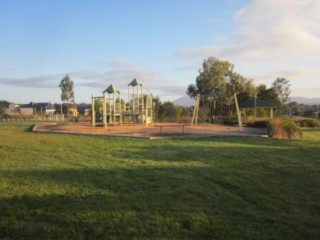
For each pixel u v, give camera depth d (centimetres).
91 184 605
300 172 764
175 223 431
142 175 684
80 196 532
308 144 1273
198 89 4297
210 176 695
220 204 518
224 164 827
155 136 1534
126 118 3114
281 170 780
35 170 720
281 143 1301
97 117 3372
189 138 1450
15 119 5153
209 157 927
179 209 483
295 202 551
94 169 738
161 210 476
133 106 2992
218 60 4216
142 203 502
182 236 393
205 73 4225
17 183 605
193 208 490
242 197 565
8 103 10125
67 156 917
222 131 1967
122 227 412
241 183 651
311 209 522
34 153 969
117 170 730
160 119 3662
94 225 415
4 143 1245
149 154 967
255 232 418
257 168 792
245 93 4231
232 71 4309
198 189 590
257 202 540
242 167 798
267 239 402
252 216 474
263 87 4797
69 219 432
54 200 509
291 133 1569
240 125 2216
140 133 1753
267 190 609
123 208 480
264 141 1365
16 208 470
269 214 489
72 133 1756
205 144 1229
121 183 616
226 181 659
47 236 381
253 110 3572
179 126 2186
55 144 1211
